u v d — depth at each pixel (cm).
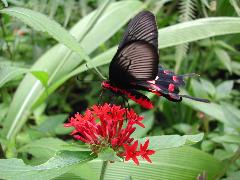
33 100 27
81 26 29
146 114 25
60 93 37
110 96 19
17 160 15
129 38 17
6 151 23
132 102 29
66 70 28
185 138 16
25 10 19
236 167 23
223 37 30
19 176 15
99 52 36
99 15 28
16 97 27
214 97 26
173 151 20
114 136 15
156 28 16
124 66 17
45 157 21
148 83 17
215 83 35
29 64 34
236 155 21
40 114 29
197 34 24
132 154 15
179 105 30
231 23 24
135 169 19
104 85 18
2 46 29
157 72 17
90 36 28
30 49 36
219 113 25
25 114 26
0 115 28
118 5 30
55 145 21
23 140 26
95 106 16
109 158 14
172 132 28
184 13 27
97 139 15
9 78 21
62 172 15
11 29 33
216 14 28
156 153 20
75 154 15
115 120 15
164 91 17
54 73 27
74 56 28
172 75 18
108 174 19
